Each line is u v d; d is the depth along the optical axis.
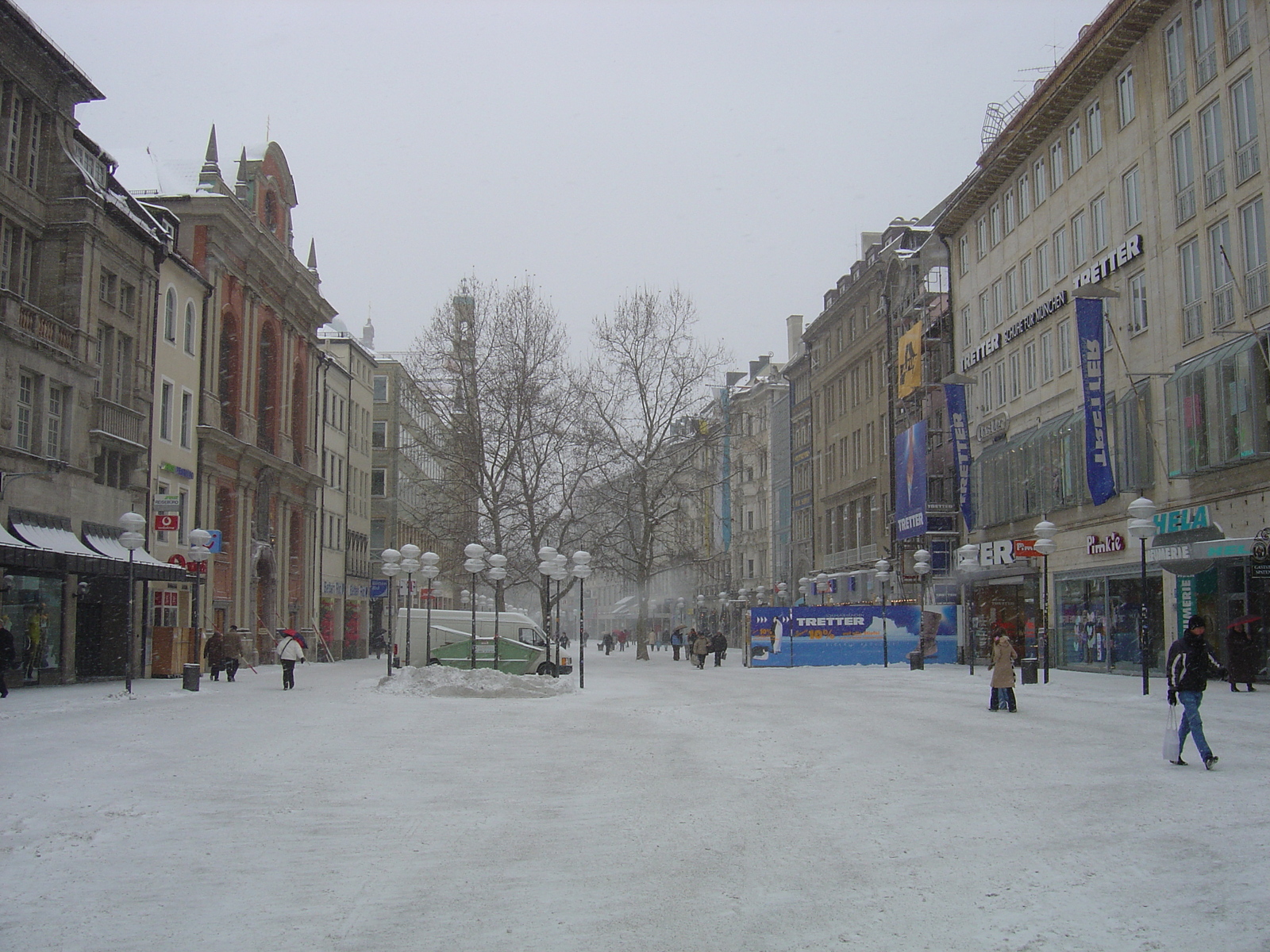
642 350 61.47
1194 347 31.02
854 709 22.47
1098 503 34.44
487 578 58.62
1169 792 11.52
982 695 26.70
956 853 8.80
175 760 14.48
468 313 58.75
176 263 41.78
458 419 57.81
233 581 48.66
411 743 16.59
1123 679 32.59
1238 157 28.86
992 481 45.25
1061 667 39.22
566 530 59.22
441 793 11.80
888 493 59.41
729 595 85.62
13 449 28.88
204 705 24.31
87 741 16.69
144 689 29.94
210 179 47.34
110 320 35.75
